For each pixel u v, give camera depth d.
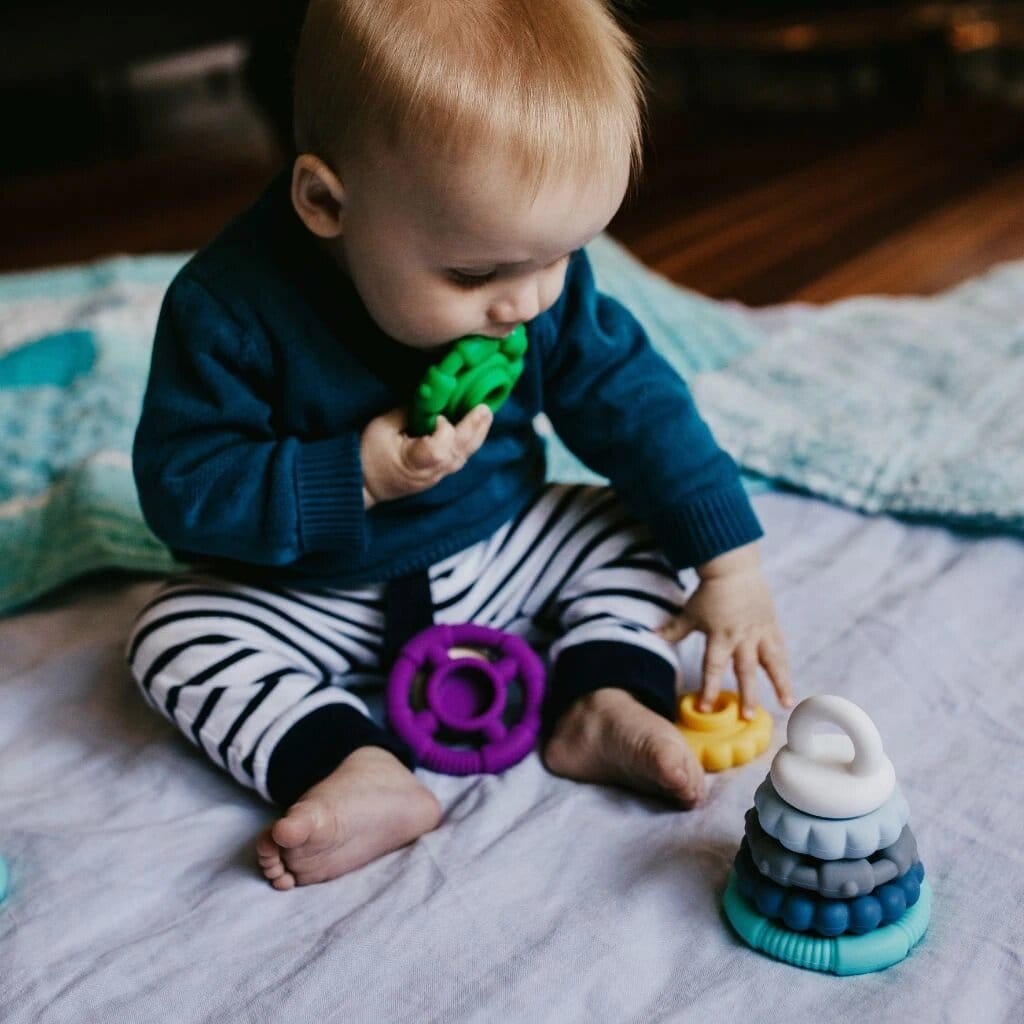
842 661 1.05
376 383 0.93
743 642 0.98
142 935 0.82
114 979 0.78
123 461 1.31
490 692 0.98
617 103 0.82
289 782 0.90
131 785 0.97
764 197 2.67
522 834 0.88
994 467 1.26
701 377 1.51
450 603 1.02
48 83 3.50
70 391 1.44
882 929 0.76
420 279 0.84
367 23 0.81
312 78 0.84
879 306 1.73
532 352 0.99
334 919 0.82
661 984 0.76
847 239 2.37
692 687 1.04
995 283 1.80
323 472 0.89
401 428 0.90
